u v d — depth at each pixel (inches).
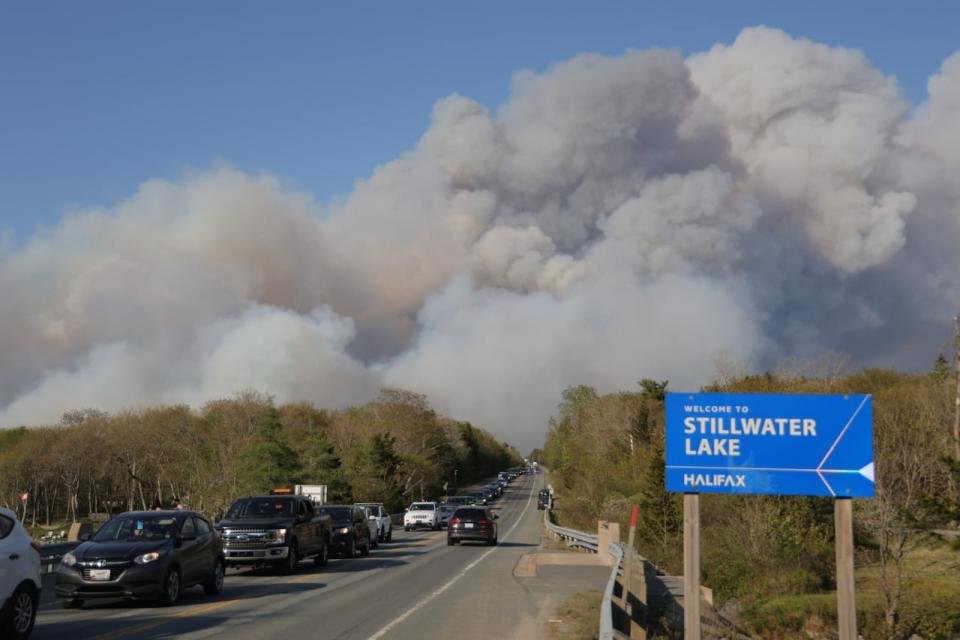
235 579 898.1
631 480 2534.5
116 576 635.5
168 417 3718.0
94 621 579.8
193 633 520.1
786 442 459.2
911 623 1125.7
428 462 4621.1
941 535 1254.9
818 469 455.2
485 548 1493.6
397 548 1496.1
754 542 1421.0
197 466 3265.3
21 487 3949.3
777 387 1977.1
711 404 467.8
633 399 3417.8
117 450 3897.6
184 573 685.9
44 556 874.1
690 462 466.9
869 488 449.4
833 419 456.8
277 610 633.0
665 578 961.5
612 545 1064.8
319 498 2016.5
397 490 3759.8
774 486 457.7
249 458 2588.6
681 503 1782.7
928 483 1300.4
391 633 521.0
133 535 689.0
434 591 772.0
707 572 1386.6
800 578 1338.6
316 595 740.0
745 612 1204.5
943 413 1552.7
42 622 577.6
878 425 1389.0
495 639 505.4
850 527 448.1
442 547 1524.4
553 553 1336.1
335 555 1230.3
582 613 609.0
